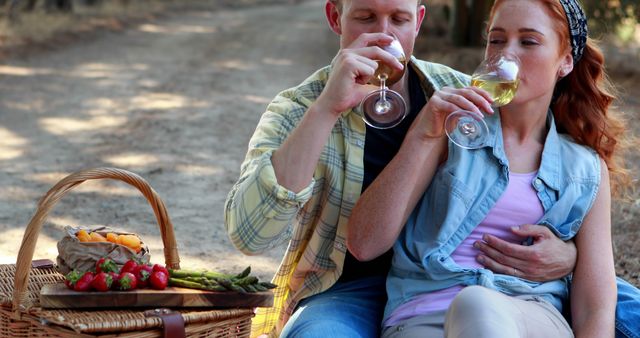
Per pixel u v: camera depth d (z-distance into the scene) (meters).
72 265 4.20
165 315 3.73
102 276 3.84
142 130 13.73
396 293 4.16
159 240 8.22
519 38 4.12
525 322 3.68
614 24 19.55
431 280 4.09
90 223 8.69
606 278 4.10
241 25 35.81
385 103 4.04
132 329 3.66
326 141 4.15
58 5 30.98
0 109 15.31
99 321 3.64
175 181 10.52
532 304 3.87
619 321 4.12
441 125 3.91
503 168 4.15
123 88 18.11
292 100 4.45
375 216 4.04
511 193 4.15
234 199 3.97
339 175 4.33
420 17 4.63
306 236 4.49
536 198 4.16
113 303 3.80
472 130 3.95
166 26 33.19
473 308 3.47
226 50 26.20
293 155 3.81
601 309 4.02
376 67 3.79
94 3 34.34
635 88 17.12
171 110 15.67
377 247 4.08
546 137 4.28
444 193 4.16
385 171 4.05
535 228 4.10
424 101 4.57
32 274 4.32
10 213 9.01
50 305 3.77
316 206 4.39
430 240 4.16
